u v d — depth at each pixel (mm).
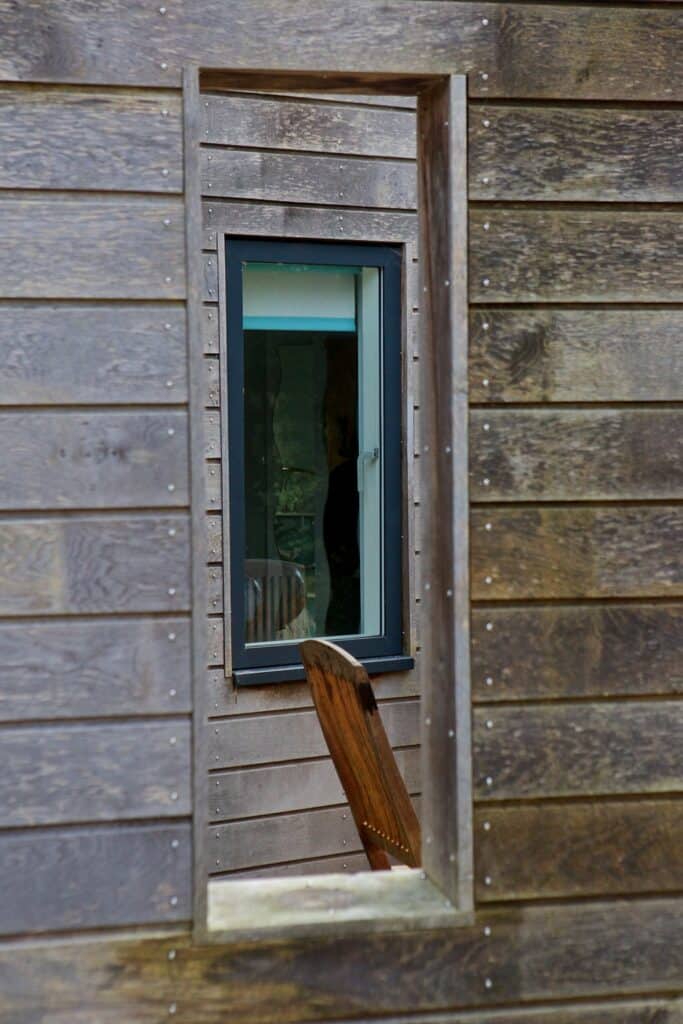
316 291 5578
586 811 3160
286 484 5539
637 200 3152
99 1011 2984
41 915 2963
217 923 3035
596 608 3154
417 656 5688
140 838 2988
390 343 5648
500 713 3121
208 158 5180
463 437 3086
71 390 2957
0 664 2941
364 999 3078
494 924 3125
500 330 3107
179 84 2994
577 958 3158
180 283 2992
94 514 2977
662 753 3178
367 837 4117
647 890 3180
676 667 3180
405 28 3070
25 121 2943
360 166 5496
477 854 3119
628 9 3148
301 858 5414
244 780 5293
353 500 5672
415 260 5621
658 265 3162
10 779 2945
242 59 3018
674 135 3170
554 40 3119
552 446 3129
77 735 2969
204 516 3000
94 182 2961
